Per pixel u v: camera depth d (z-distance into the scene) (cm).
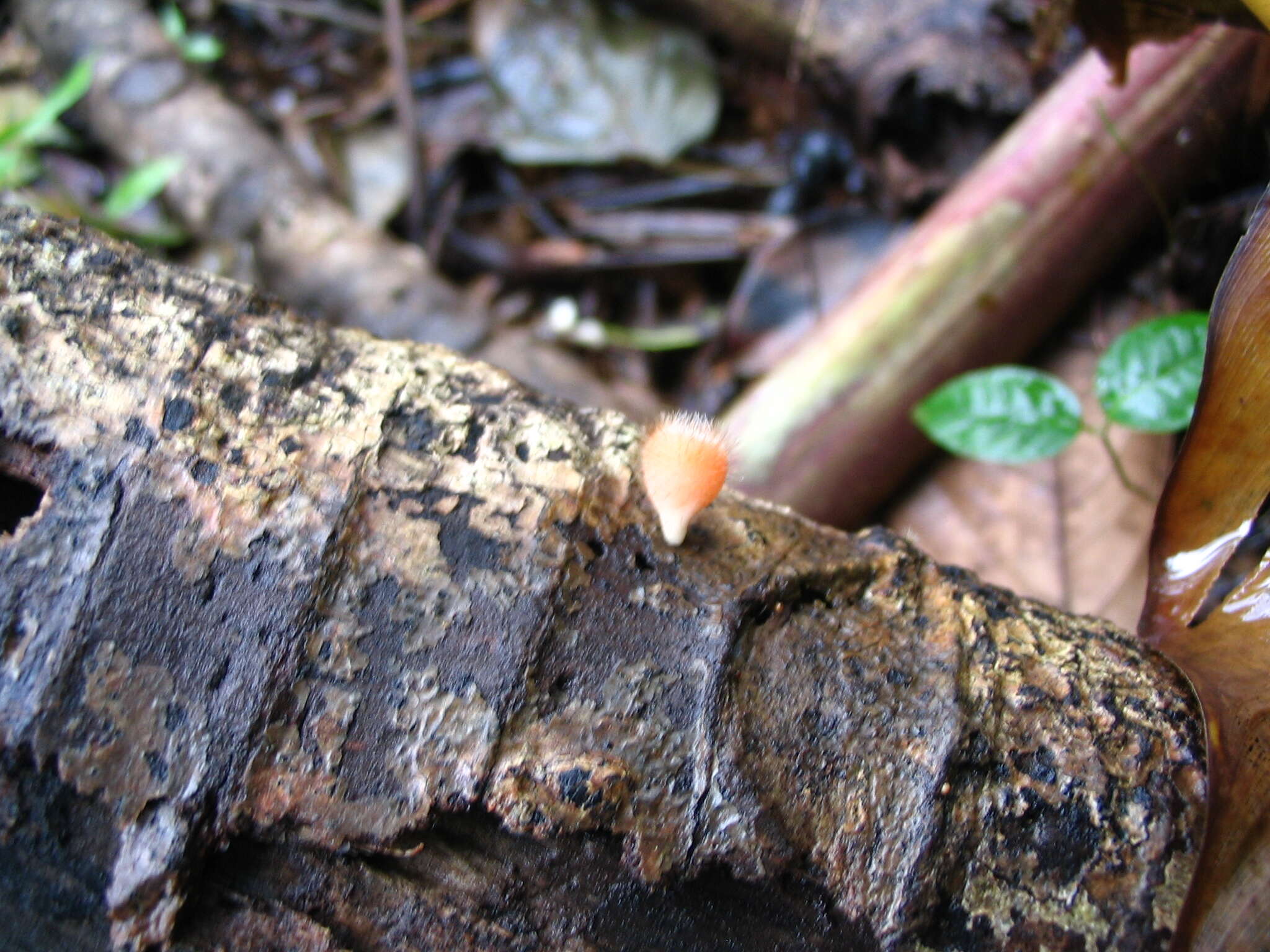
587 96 45
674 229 44
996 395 29
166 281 19
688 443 18
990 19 39
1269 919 16
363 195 45
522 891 17
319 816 17
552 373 39
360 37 50
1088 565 32
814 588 19
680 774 17
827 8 41
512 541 18
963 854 17
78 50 43
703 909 17
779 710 18
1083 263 33
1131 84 32
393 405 19
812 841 17
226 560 17
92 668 17
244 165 41
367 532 18
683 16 45
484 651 17
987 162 34
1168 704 18
